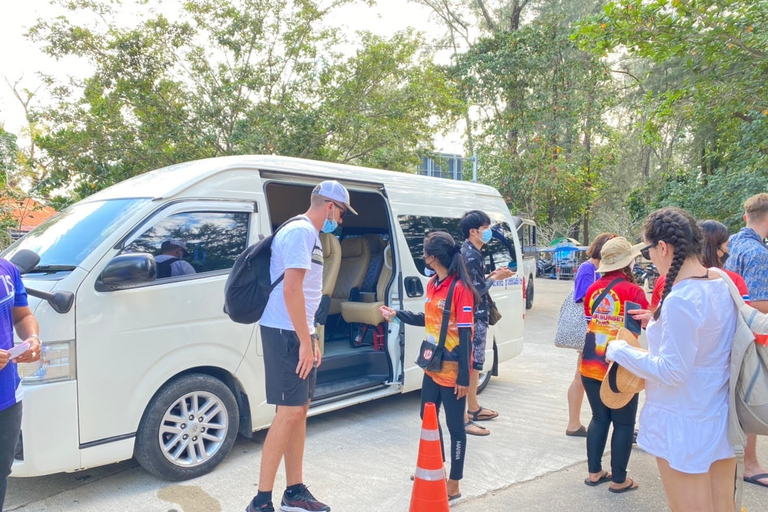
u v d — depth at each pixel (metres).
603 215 34.94
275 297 3.61
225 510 3.85
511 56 22.25
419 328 6.02
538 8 26.03
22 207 12.45
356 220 7.66
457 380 3.85
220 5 13.39
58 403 3.72
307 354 3.52
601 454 4.24
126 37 12.82
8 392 2.83
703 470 2.57
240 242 4.80
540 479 4.40
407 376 5.91
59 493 4.12
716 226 4.08
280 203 6.98
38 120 13.01
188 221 4.52
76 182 13.11
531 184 23.86
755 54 10.19
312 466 4.61
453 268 3.92
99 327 3.90
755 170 13.22
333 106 14.12
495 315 5.58
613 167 34.88
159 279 4.25
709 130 19.73
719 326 2.57
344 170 5.62
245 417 4.78
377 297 6.32
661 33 10.34
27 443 3.64
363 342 6.41
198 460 4.38
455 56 24.20
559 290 22.80
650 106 13.10
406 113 14.73
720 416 2.59
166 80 13.33
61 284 3.83
